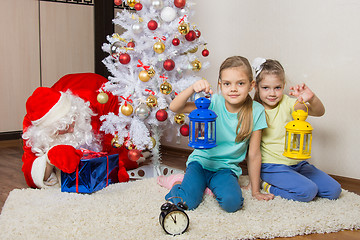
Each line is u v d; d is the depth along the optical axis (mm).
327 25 2139
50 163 1777
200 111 1487
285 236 1357
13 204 1634
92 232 1333
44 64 3500
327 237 1367
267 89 1784
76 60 3650
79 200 1684
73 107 1920
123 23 2047
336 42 2113
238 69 1609
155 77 1982
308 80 2240
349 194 1810
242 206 1584
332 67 2141
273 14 2354
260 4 2406
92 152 1955
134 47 1984
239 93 1625
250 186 1843
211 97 1783
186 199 1563
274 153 1831
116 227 1377
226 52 2613
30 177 1869
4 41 3311
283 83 1794
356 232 1414
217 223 1413
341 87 2119
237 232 1329
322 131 2221
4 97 3352
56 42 3531
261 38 2424
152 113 1995
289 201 1674
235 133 1735
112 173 1964
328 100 2178
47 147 1876
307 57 2230
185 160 2646
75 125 1952
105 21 3471
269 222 1424
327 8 2129
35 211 1545
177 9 2018
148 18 1972
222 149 1757
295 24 2264
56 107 1852
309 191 1645
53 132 1867
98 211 1536
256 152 1746
